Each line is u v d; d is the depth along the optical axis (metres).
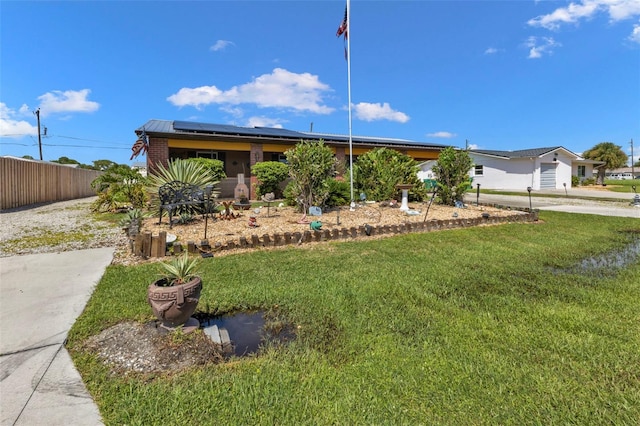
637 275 4.09
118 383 2.00
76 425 1.67
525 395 1.88
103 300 3.24
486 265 4.52
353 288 3.60
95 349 2.38
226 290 3.51
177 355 2.27
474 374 2.07
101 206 11.12
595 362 2.20
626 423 1.68
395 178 10.59
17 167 12.23
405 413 1.75
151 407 1.79
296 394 1.90
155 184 8.16
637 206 12.32
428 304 3.18
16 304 3.20
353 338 2.54
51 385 1.99
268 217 7.94
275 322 2.87
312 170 8.09
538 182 22.88
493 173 25.23
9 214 10.11
